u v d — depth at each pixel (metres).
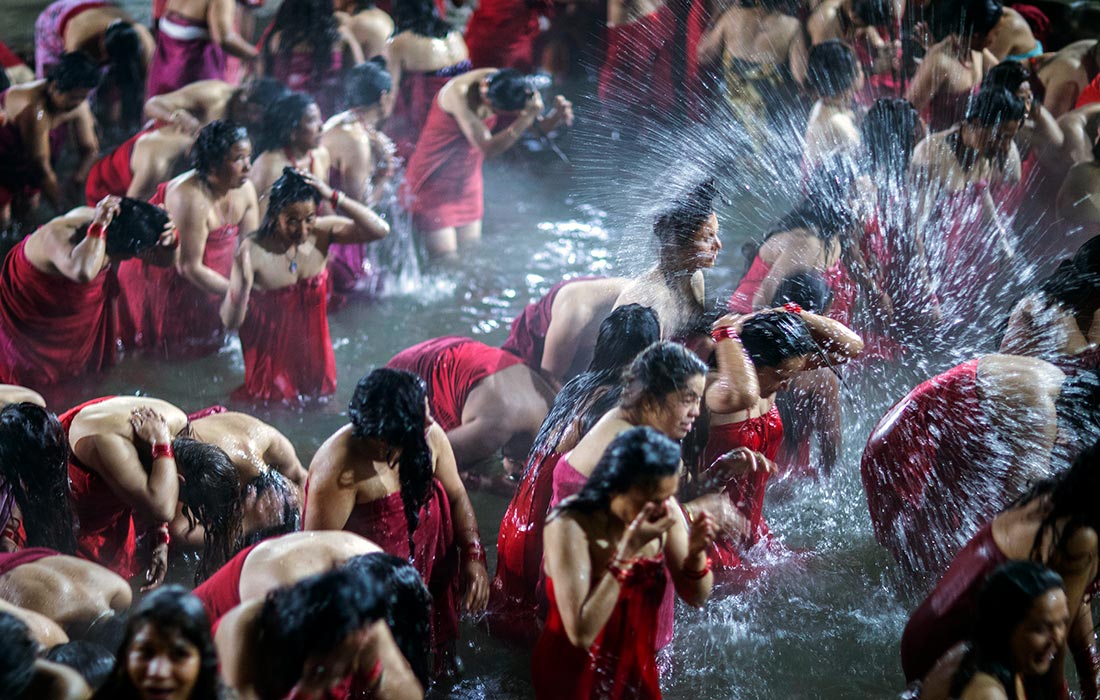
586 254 7.19
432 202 7.05
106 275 5.60
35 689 2.83
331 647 2.79
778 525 4.71
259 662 2.93
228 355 6.09
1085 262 4.35
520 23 9.45
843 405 5.54
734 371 4.12
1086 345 4.32
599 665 3.37
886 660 4.04
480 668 4.03
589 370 4.07
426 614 3.30
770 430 4.32
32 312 5.48
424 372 4.90
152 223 5.40
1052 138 6.68
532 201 7.95
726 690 3.91
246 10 9.41
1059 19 9.26
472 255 7.17
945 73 7.49
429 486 3.75
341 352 6.10
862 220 5.67
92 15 8.55
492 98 6.89
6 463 3.92
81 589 3.54
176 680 2.62
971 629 3.16
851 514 4.78
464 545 4.00
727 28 8.61
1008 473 4.00
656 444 3.11
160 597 2.67
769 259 5.25
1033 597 2.97
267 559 3.26
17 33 10.74
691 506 4.20
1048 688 3.30
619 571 3.15
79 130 7.41
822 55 6.55
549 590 3.42
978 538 3.45
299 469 4.59
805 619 4.22
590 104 9.41
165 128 6.62
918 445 4.17
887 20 8.16
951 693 3.08
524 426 4.80
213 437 4.33
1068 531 3.24
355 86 6.78
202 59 8.31
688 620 4.21
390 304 6.59
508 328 6.35
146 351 6.07
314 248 5.50
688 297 4.71
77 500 4.26
